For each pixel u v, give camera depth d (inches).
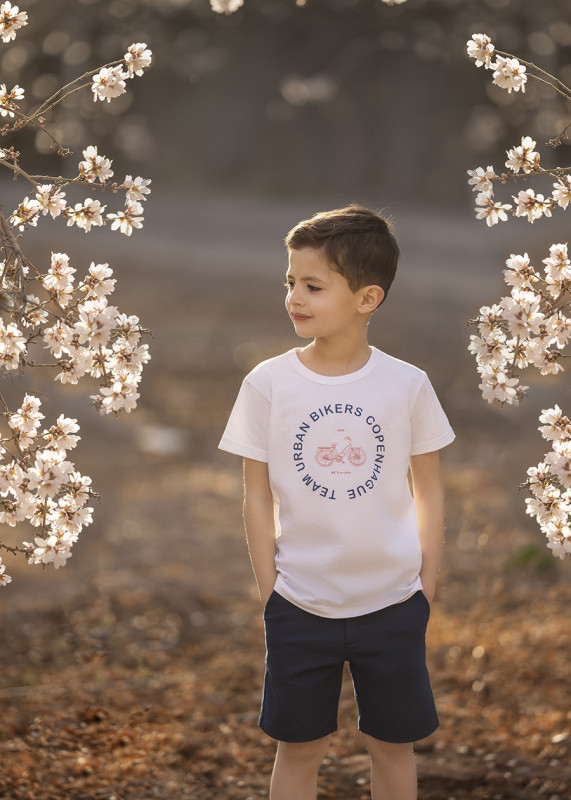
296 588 91.0
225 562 287.6
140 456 418.3
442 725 146.7
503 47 772.6
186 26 1028.5
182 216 1043.9
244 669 180.1
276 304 747.4
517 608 225.1
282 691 91.9
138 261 847.7
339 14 1168.2
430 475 96.0
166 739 136.4
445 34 853.8
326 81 1214.3
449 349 606.9
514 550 278.2
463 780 123.9
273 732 92.9
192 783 123.8
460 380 543.5
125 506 350.0
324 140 1311.5
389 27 1143.6
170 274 819.4
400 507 92.0
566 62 825.5
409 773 95.2
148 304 722.8
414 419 93.9
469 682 167.9
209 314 704.4
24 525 292.0
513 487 349.1
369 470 90.7
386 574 90.8
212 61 1189.7
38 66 837.8
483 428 464.4
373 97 1267.2
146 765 127.8
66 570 271.1
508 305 89.6
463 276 808.9
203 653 195.2
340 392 91.8
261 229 1025.5
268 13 1159.6
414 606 92.2
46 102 92.7
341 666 93.5
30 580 255.3
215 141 1294.3
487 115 1200.2
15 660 181.5
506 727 145.4
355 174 1309.1
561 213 770.2
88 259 820.6
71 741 135.4
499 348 91.7
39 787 119.0
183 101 1261.1
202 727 144.4
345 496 90.1
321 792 120.1
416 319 674.2
